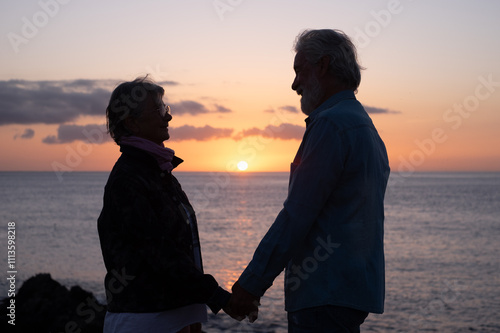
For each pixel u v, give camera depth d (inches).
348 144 93.0
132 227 95.4
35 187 6569.9
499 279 860.6
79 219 2233.0
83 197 4202.8
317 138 94.1
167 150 104.0
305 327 93.6
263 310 550.6
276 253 93.4
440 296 713.0
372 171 95.0
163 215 99.0
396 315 589.9
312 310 92.4
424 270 964.0
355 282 91.4
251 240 1476.4
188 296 97.6
